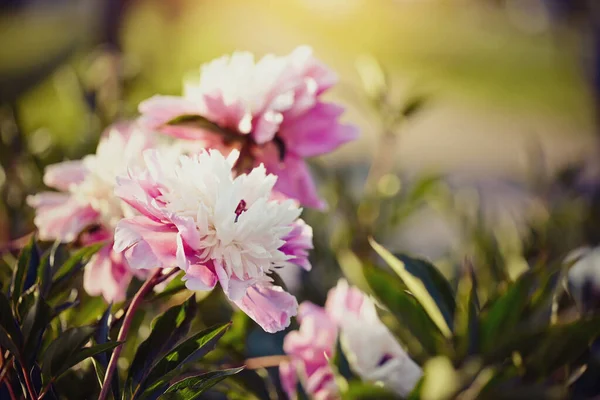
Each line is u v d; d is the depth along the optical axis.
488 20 19.31
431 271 0.91
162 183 0.79
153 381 0.78
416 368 0.90
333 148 0.96
